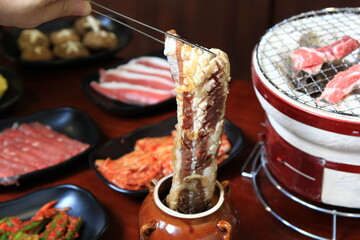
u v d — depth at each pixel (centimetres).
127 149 75
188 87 42
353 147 50
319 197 58
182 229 46
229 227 46
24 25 50
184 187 48
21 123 83
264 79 55
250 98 86
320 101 53
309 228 60
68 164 70
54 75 99
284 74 58
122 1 149
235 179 68
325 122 49
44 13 49
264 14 134
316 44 65
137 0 147
